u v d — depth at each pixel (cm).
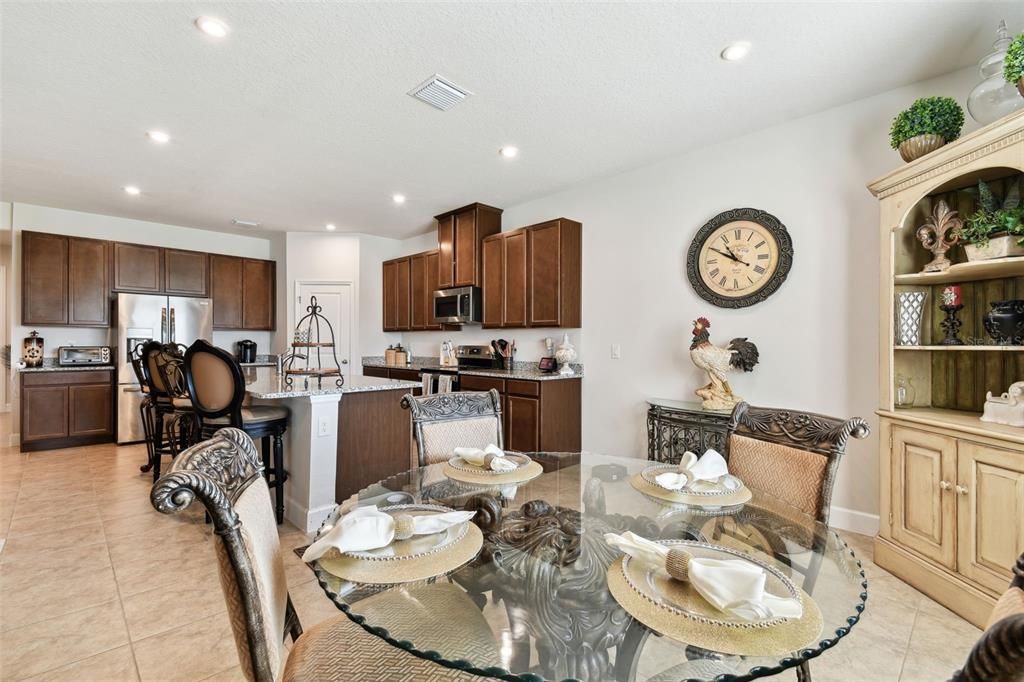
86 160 351
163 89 251
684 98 262
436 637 95
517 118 285
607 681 87
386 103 266
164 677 152
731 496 147
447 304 499
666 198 354
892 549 220
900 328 225
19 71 234
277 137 311
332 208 487
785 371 295
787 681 151
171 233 562
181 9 190
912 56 224
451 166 365
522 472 177
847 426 149
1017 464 170
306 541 258
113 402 491
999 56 193
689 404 324
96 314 495
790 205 293
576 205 417
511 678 84
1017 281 212
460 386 455
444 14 193
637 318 373
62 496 325
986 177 209
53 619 183
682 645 78
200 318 538
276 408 302
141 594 201
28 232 459
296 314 598
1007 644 46
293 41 211
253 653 85
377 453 312
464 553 107
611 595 93
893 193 224
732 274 316
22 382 445
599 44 212
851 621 91
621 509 150
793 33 205
